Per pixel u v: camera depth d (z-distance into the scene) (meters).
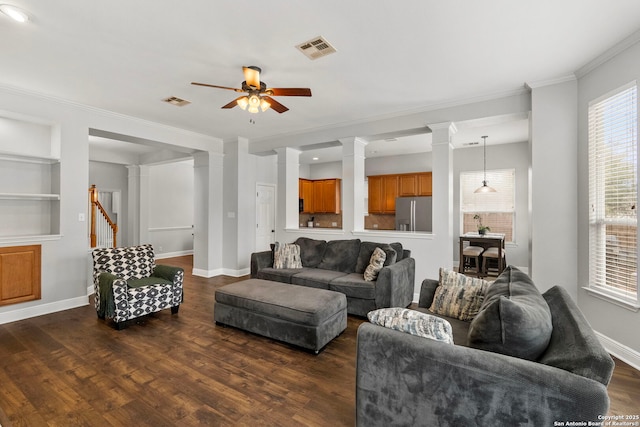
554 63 2.96
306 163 9.06
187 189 9.09
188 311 3.91
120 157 7.50
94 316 3.68
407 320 1.56
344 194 5.01
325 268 4.41
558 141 3.26
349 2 2.09
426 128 4.38
